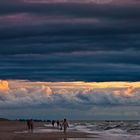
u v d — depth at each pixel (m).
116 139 60.59
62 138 59.53
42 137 60.25
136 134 77.88
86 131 91.38
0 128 103.62
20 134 67.56
